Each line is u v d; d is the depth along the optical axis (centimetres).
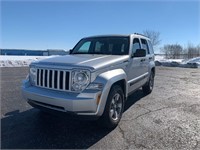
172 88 850
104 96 349
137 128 400
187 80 1111
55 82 359
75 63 356
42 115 452
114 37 535
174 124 426
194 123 434
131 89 504
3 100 568
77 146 322
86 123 415
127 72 465
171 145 332
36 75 392
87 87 339
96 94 335
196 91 786
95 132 376
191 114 496
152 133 378
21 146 313
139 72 563
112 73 385
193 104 590
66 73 348
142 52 491
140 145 330
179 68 1989
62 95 339
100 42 534
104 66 371
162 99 647
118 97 413
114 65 403
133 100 629
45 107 362
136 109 530
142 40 623
